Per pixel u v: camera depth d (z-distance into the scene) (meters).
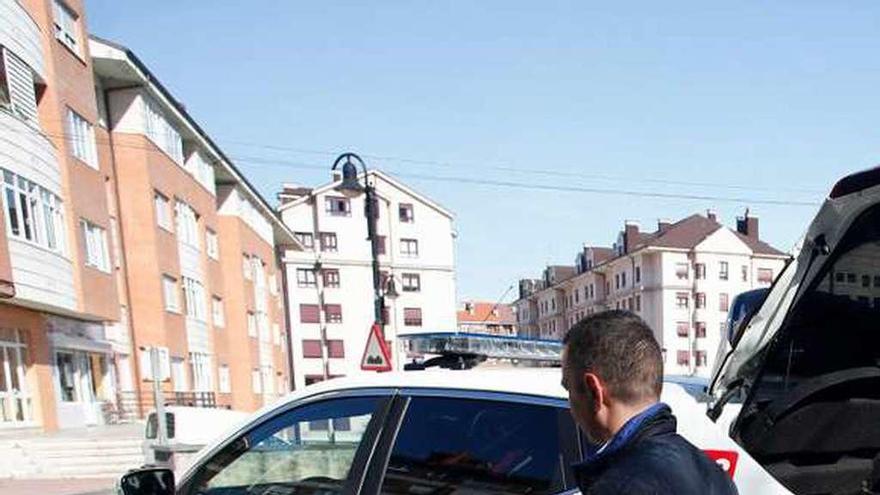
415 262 58.25
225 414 6.62
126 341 23.64
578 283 75.62
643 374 1.39
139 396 23.20
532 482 1.99
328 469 2.33
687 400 2.08
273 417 2.53
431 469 2.14
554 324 82.31
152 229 24.14
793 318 2.18
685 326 59.41
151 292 24.02
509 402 2.12
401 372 2.41
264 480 2.47
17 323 16.94
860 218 2.02
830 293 2.19
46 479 13.55
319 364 55.59
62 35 19.64
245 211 37.25
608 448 1.37
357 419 2.34
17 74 16.48
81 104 20.36
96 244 20.59
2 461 14.10
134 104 24.12
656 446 1.32
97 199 20.75
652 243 60.25
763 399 2.23
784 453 2.20
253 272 37.62
